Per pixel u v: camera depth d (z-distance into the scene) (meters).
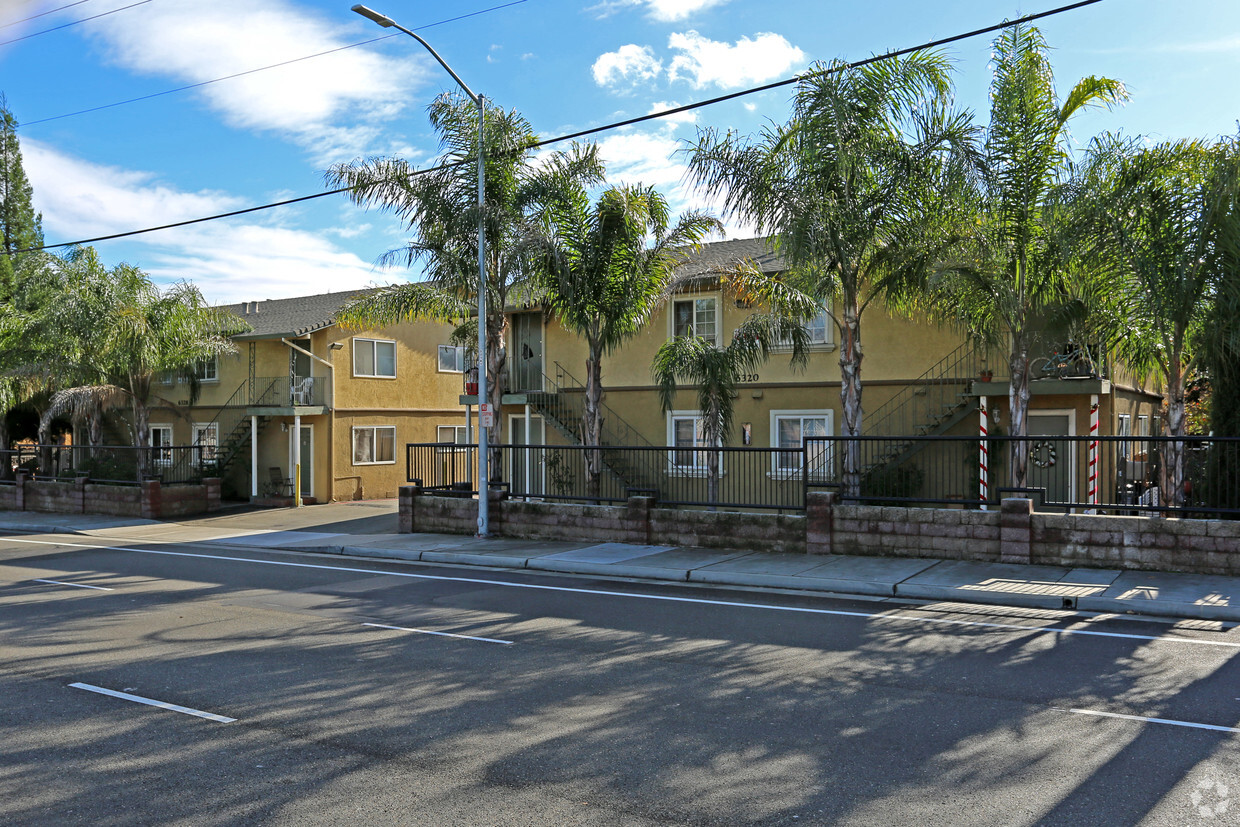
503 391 24.58
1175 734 5.83
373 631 9.34
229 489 30.28
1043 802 4.76
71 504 25.86
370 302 19.75
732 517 14.59
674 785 5.04
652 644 8.62
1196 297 12.65
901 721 6.17
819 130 14.09
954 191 13.77
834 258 14.94
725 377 16.91
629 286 17.69
